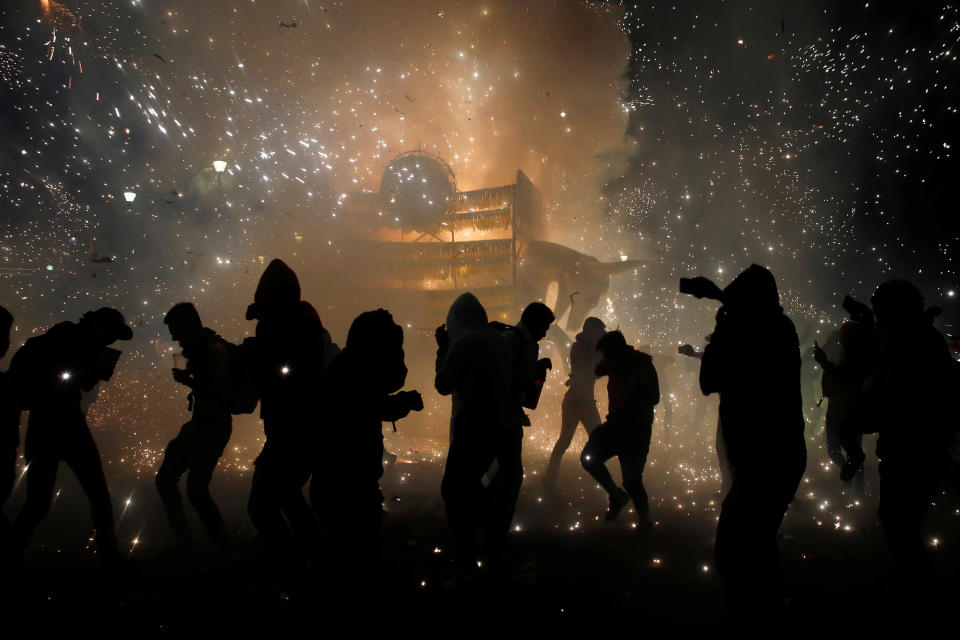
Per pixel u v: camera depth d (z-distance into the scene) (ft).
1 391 11.60
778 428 10.71
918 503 12.02
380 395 12.22
